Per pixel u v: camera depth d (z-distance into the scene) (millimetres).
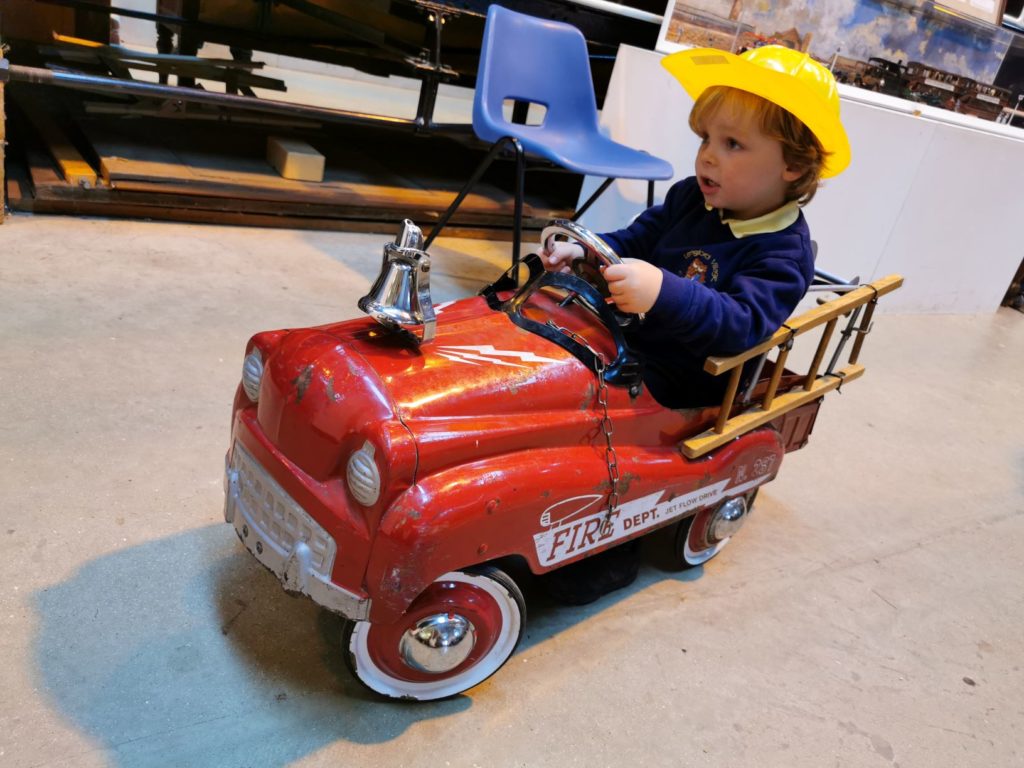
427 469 833
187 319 1720
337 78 5031
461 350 949
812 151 1050
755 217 1142
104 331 1602
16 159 2266
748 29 2463
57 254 1877
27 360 1451
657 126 2402
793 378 1333
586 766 951
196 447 1338
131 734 876
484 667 1014
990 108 3072
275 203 2332
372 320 991
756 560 1407
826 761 1028
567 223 1023
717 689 1105
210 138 2686
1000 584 1487
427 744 936
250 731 907
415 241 908
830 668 1190
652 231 1304
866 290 1263
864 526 1585
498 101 1979
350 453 838
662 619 1216
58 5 2988
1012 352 2863
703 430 1166
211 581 1094
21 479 1187
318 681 985
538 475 907
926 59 2797
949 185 2855
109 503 1183
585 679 1075
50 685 910
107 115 2639
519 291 1069
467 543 854
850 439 1932
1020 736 1140
